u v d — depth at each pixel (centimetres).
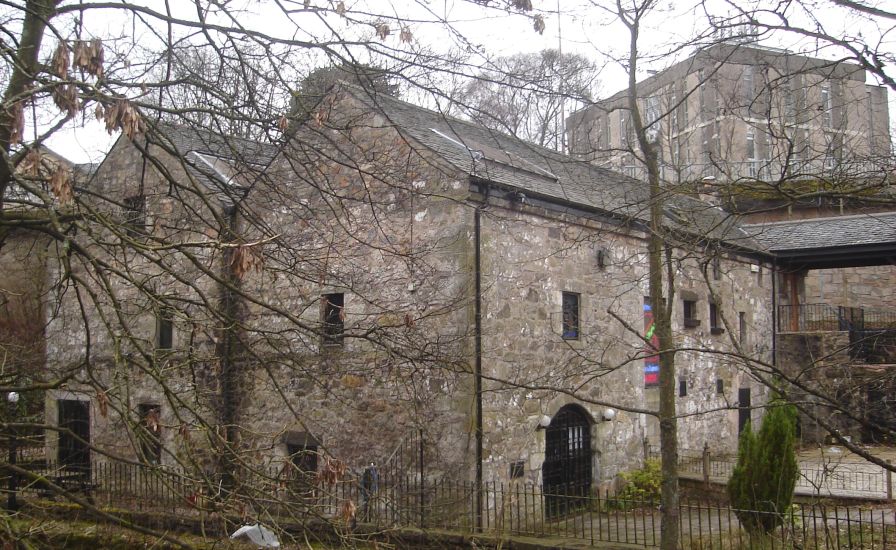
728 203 809
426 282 1236
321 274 743
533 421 1302
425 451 1206
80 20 609
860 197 641
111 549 1021
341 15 629
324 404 1316
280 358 784
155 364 532
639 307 1636
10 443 823
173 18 632
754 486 1109
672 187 786
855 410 673
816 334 2259
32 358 1244
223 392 1349
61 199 467
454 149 1342
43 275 1430
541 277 1359
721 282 2050
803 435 2081
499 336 1250
